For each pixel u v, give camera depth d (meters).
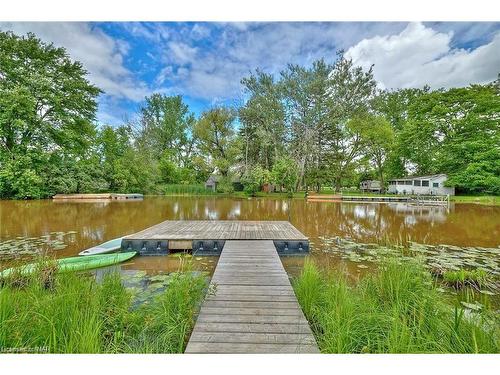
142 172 20.59
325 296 2.48
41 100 14.76
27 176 13.52
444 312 2.15
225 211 11.00
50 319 1.82
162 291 3.07
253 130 24.00
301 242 4.79
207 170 25.62
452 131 19.38
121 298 2.40
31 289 2.33
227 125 23.72
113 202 14.29
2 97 13.26
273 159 23.94
